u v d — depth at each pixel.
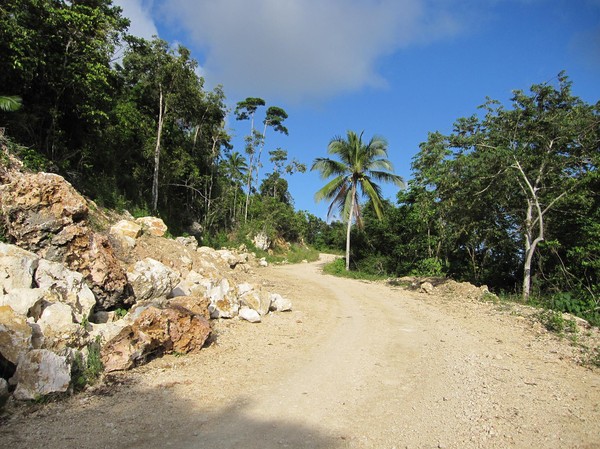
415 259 25.72
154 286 7.84
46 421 4.02
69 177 14.61
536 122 14.82
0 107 11.45
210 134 35.66
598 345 8.24
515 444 4.02
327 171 27.19
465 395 5.34
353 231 30.64
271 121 49.75
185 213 30.80
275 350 7.23
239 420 4.35
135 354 5.67
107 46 15.69
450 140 16.48
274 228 45.19
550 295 14.36
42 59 13.00
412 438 4.10
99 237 7.70
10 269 5.54
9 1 12.08
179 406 4.61
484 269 20.92
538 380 6.05
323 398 5.11
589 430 4.39
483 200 16.45
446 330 9.48
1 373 4.52
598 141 13.73
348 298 14.47
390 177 27.20
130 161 22.92
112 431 3.91
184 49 22.92
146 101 25.36
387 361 6.89
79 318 5.82
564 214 15.87
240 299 9.96
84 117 15.68
